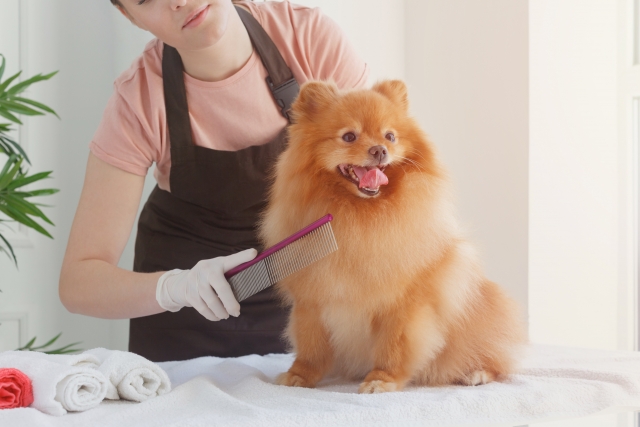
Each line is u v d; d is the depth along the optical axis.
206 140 1.97
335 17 3.49
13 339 2.96
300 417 1.05
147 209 2.28
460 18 3.39
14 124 2.97
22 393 1.16
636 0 3.21
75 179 3.20
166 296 1.51
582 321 3.11
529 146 3.00
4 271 2.94
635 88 3.16
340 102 1.43
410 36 3.73
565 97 3.10
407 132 1.44
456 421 1.10
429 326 1.37
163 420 1.10
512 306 1.62
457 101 3.42
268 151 1.96
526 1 3.01
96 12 3.26
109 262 1.78
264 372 1.65
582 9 3.15
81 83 3.21
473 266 1.50
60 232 3.14
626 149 3.20
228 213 2.06
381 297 1.34
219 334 2.13
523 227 3.02
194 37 1.66
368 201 1.35
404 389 1.40
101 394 1.20
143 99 1.91
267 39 1.98
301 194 1.40
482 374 1.46
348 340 1.42
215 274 1.37
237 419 1.04
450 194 1.48
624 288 3.21
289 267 1.29
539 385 1.29
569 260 3.10
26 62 2.97
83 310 1.69
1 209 2.26
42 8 3.03
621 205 3.21
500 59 3.16
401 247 1.33
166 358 2.15
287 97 1.98
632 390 1.30
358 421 1.06
